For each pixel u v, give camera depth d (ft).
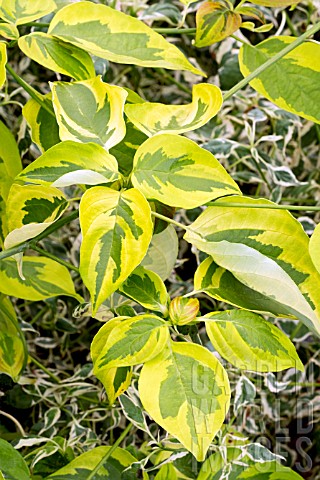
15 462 2.45
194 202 2.34
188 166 2.38
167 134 2.39
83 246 2.26
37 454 2.81
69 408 3.34
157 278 2.52
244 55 2.78
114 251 2.27
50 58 2.55
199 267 2.52
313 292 2.44
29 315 3.59
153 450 2.85
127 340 2.37
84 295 3.50
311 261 2.45
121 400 2.72
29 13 2.59
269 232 2.47
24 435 3.10
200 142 3.62
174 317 2.44
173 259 2.70
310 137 3.62
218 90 2.46
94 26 2.58
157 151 2.40
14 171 2.88
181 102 3.67
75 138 2.41
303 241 2.46
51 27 2.59
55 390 3.30
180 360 2.37
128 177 2.44
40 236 2.61
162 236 2.65
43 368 3.25
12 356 3.03
